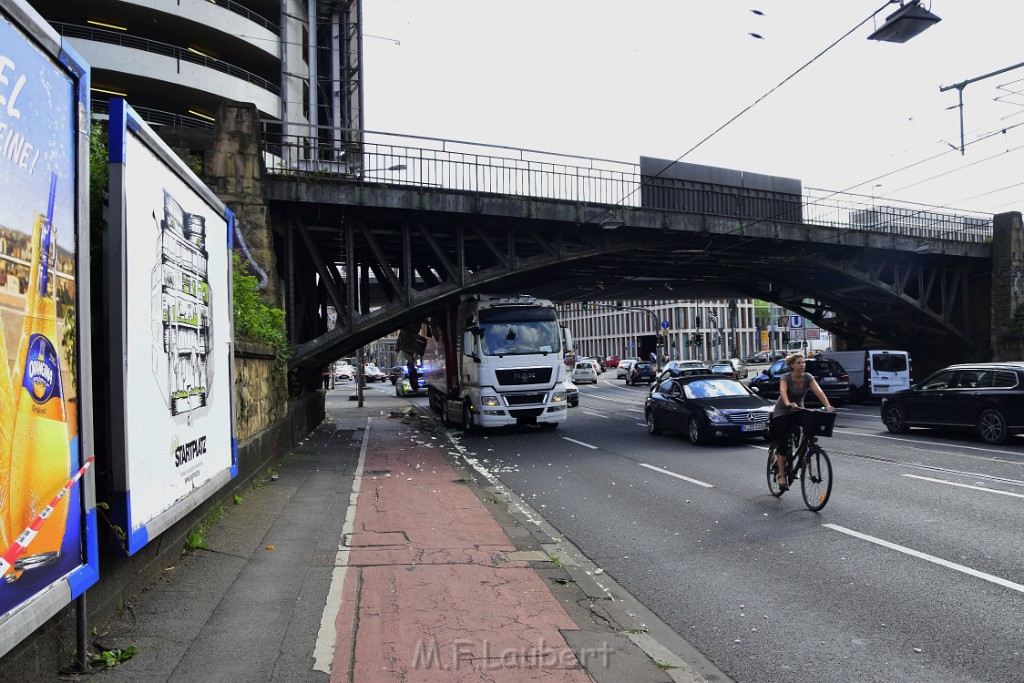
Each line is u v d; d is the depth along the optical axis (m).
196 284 6.70
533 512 9.10
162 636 4.48
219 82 33.53
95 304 5.02
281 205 18.34
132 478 4.76
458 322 21.55
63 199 3.83
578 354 125.00
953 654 4.38
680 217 23.45
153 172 5.44
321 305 25.50
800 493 9.60
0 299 3.17
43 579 3.46
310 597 5.32
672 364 36.81
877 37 10.88
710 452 14.33
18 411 3.29
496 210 20.31
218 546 6.66
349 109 39.31
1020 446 14.04
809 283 32.97
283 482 10.95
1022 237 32.25
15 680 3.33
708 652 4.53
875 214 28.84
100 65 30.81
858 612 5.15
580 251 22.80
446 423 22.97
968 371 15.26
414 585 5.68
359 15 37.91
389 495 9.88
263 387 12.15
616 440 17.33
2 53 3.16
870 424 19.78
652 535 7.68
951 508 8.42
